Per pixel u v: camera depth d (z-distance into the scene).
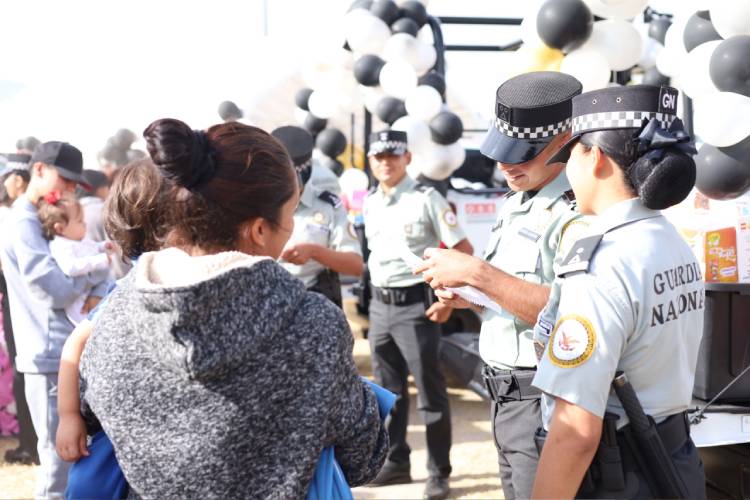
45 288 2.96
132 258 1.27
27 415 4.02
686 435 1.46
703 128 2.04
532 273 1.99
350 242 3.62
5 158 4.82
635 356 1.35
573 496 1.31
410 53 4.83
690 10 2.46
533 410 1.97
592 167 1.41
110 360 1.10
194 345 1.00
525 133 1.96
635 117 1.35
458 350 4.71
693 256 1.45
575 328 1.30
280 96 6.44
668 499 1.36
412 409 5.16
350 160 6.60
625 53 2.78
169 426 1.06
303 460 1.06
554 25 2.64
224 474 1.05
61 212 3.08
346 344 1.12
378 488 3.78
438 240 3.66
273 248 1.21
